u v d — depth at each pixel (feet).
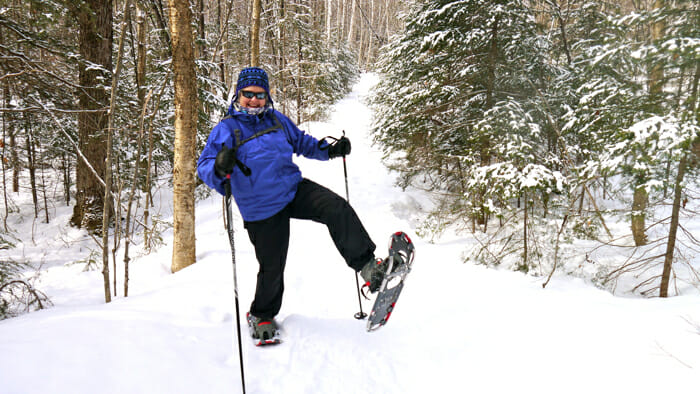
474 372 6.82
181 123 14.70
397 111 30.45
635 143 14.10
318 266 13.78
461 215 24.81
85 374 5.43
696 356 6.33
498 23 23.75
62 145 29.40
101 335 6.46
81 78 25.20
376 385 6.62
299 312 9.66
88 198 28.43
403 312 9.81
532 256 19.13
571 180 18.97
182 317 8.27
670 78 13.97
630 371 6.29
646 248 22.66
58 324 6.81
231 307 9.32
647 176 15.24
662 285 17.65
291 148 7.32
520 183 17.37
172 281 13.20
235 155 6.15
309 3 60.49
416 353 7.54
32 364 5.34
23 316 7.86
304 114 55.77
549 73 25.84
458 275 14.55
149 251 20.85
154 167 36.27
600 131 18.56
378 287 6.31
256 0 28.81
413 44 27.37
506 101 21.44
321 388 6.50
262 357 7.27
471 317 8.82
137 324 7.23
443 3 24.89
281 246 7.43
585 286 16.69
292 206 7.35
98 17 25.34
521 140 18.57
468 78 24.88
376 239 23.41
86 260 20.68
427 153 28.71
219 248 17.90
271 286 7.72
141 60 29.60
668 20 13.62
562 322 8.17
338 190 32.55
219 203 31.73
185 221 15.48
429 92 26.13
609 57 16.16
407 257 6.41
